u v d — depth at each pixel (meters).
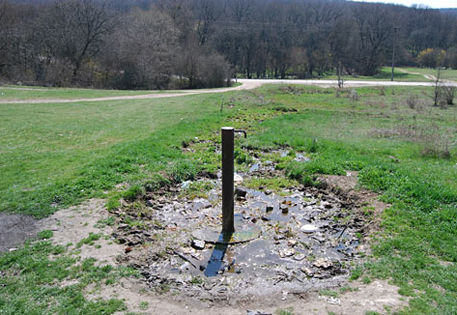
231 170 5.72
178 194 7.66
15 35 39.03
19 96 24.53
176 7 57.69
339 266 5.00
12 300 4.07
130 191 7.18
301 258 5.24
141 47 41.03
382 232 5.78
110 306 4.02
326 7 73.44
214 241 5.67
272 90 31.91
